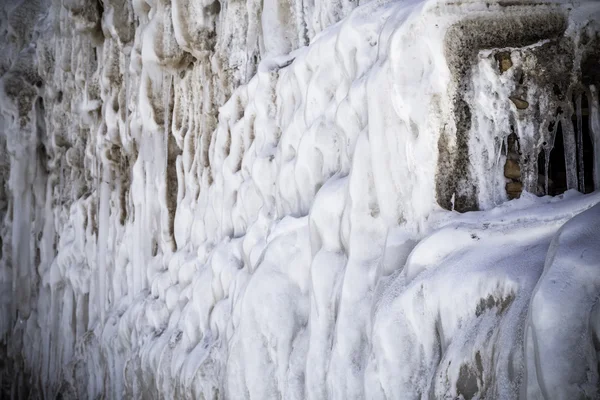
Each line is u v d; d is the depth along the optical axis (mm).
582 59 3219
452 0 3223
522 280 2461
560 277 2172
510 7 3221
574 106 3229
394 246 3279
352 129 3814
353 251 3521
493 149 3205
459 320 2689
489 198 3195
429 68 3254
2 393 10664
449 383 2613
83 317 8836
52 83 10000
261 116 5004
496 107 3211
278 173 4547
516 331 2367
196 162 6332
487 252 2766
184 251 6266
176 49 6551
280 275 4207
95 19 8391
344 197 3736
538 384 2143
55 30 9680
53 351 9453
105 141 8250
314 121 4180
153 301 6492
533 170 3201
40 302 10031
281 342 4105
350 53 3926
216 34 6055
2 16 11117
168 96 6812
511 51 3211
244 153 5297
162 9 6680
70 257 9156
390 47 3305
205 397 4809
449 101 3213
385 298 3088
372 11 3904
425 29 3238
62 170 9914
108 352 7262
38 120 10516
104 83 8195
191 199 6352
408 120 3270
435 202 3217
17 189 10445
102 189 8359
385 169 3393
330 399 3449
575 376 2066
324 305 3725
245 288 4270
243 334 4176
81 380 8141
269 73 4969
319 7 4680
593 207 2375
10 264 10664
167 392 5496
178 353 5359
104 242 8320
